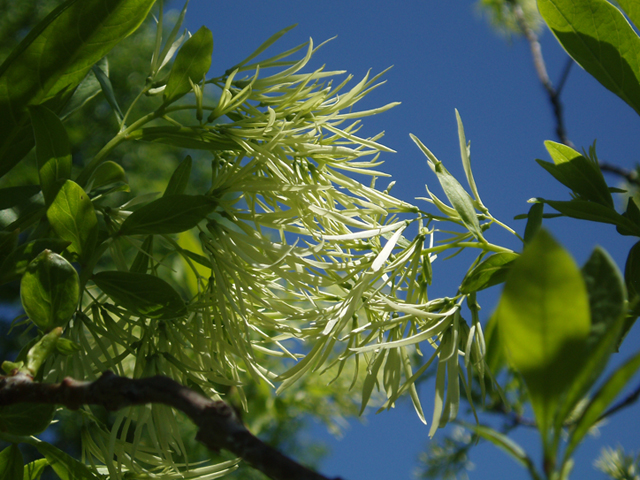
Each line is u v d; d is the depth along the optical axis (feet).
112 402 1.54
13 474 1.87
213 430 1.35
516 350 1.02
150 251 2.06
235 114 2.01
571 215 1.94
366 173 2.05
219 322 1.99
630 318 1.86
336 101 2.05
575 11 1.95
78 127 7.32
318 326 1.95
